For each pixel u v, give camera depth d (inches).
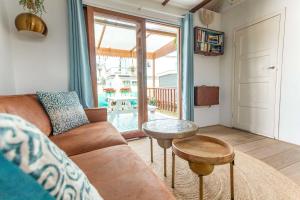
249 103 117.4
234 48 126.0
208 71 135.3
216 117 141.3
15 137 9.8
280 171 64.9
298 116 91.3
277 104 100.5
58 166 12.1
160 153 84.0
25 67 78.7
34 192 10.2
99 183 29.3
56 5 83.4
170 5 115.1
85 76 88.0
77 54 85.2
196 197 51.4
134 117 128.2
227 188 55.1
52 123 61.0
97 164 35.9
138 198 25.7
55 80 84.9
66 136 55.6
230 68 130.4
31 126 12.0
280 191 53.3
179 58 124.0
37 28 71.5
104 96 141.7
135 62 114.3
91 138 53.1
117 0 96.3
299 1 88.2
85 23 90.8
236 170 65.7
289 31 92.9
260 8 107.0
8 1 73.7
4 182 9.1
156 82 237.0
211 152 46.4
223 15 133.0
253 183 57.5
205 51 126.0
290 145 91.7
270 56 103.0
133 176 31.4
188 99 121.5
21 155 9.8
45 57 82.4
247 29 115.8
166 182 59.0
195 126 62.9
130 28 114.9
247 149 86.6
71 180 13.0
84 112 73.5
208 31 126.2
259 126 111.7
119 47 143.6
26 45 78.3
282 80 97.4
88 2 89.4
